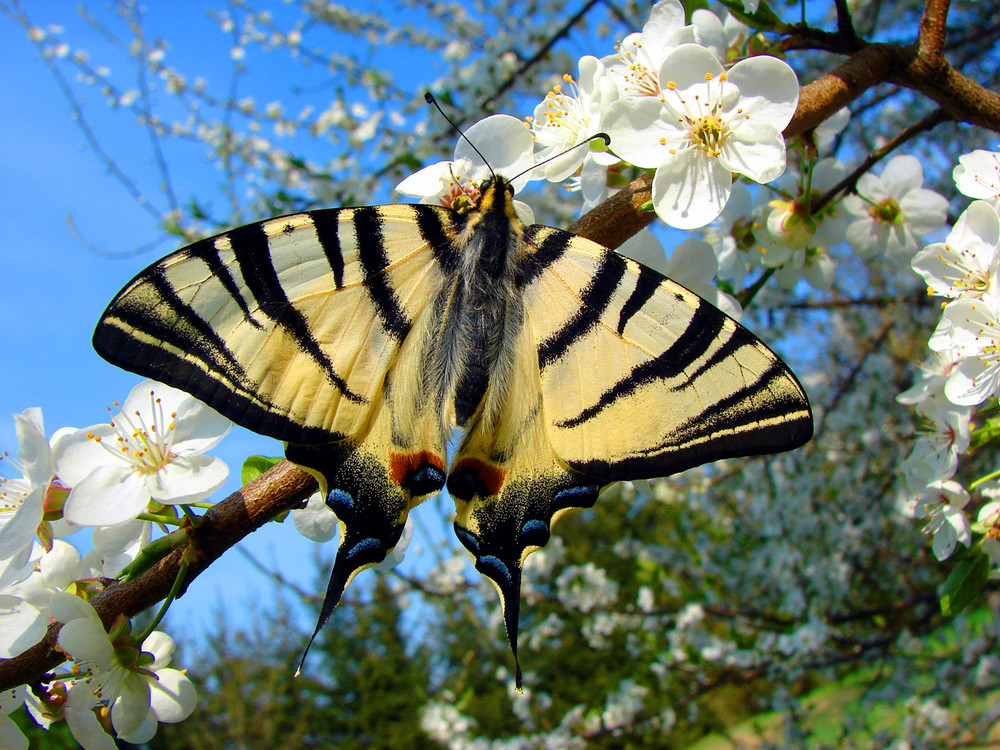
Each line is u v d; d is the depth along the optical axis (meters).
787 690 0.36
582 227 0.11
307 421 0.10
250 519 0.10
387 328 0.11
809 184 0.14
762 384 0.10
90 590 0.10
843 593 0.31
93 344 0.09
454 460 0.11
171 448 0.10
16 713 0.12
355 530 0.10
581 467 0.11
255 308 0.10
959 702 0.35
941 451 0.14
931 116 0.14
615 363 0.11
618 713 0.36
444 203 0.12
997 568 0.13
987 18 0.30
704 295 0.12
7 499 0.11
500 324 0.11
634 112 0.11
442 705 0.39
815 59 0.30
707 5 0.13
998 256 0.11
